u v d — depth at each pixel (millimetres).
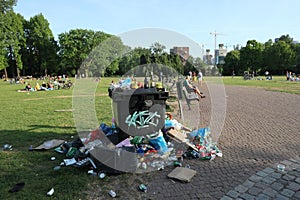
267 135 5547
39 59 58594
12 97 14711
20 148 4922
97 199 2979
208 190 3143
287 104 10195
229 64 55531
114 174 3621
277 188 3141
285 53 51250
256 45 54875
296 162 3965
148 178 3529
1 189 3230
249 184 3264
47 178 3525
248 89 17734
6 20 42406
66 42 36719
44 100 12938
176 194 3064
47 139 5543
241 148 4707
